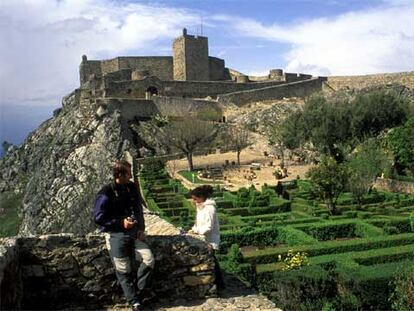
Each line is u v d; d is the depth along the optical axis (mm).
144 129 86438
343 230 30672
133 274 9016
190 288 9328
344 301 17922
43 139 94625
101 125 83375
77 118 86438
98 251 9047
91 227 69188
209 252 9430
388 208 38938
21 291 8609
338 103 71875
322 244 25172
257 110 95688
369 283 18062
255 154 78812
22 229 77188
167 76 110438
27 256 8820
